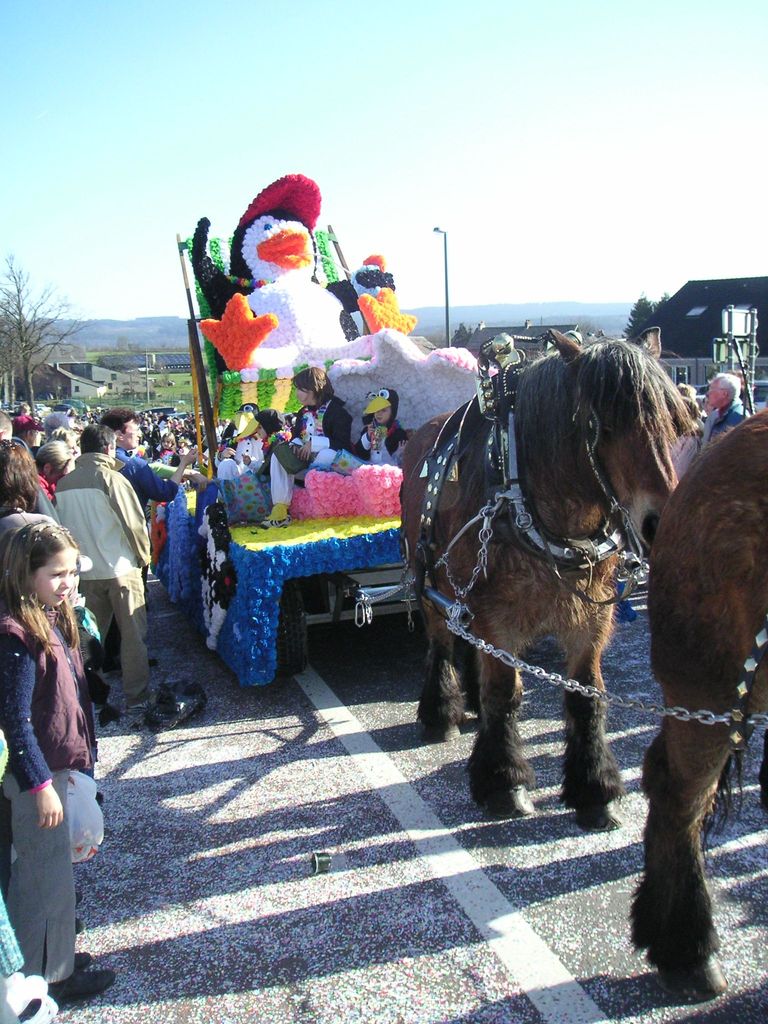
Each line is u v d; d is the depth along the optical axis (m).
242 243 6.64
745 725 2.08
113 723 4.71
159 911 3.00
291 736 4.39
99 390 75.94
